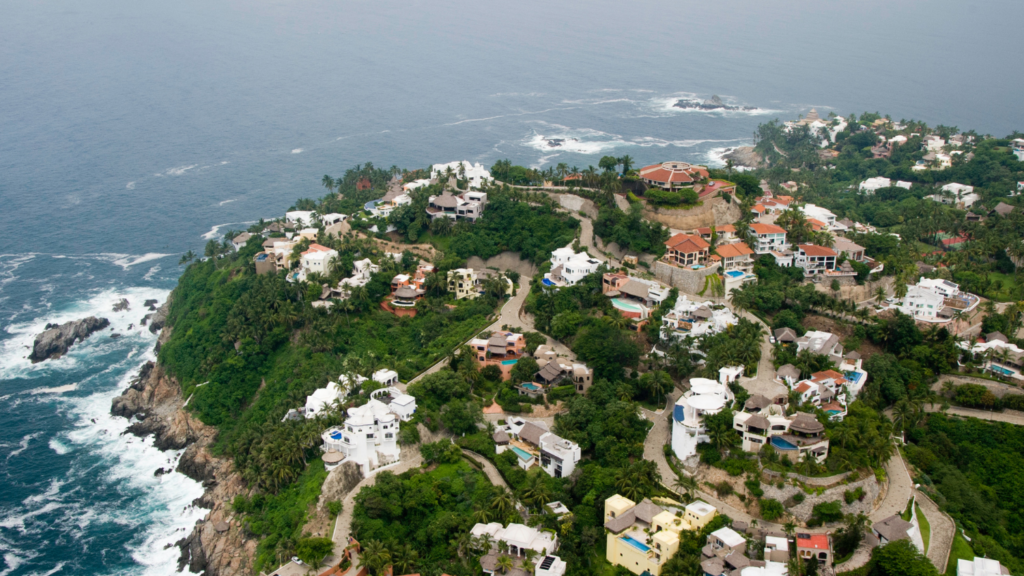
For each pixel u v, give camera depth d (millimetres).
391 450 180125
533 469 177625
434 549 160500
